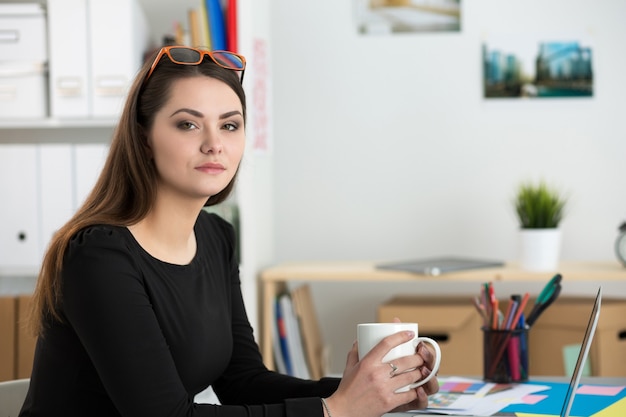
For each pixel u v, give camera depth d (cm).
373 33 355
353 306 358
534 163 348
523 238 290
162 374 122
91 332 120
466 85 350
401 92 354
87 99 287
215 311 143
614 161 344
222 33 293
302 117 359
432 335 310
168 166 131
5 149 290
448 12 350
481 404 142
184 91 130
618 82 343
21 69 290
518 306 163
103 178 136
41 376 130
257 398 153
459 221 352
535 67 346
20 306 277
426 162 353
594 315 125
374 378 122
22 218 290
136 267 127
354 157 357
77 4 286
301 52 359
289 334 302
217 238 157
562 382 161
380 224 356
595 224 345
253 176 300
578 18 344
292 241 360
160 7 311
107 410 129
